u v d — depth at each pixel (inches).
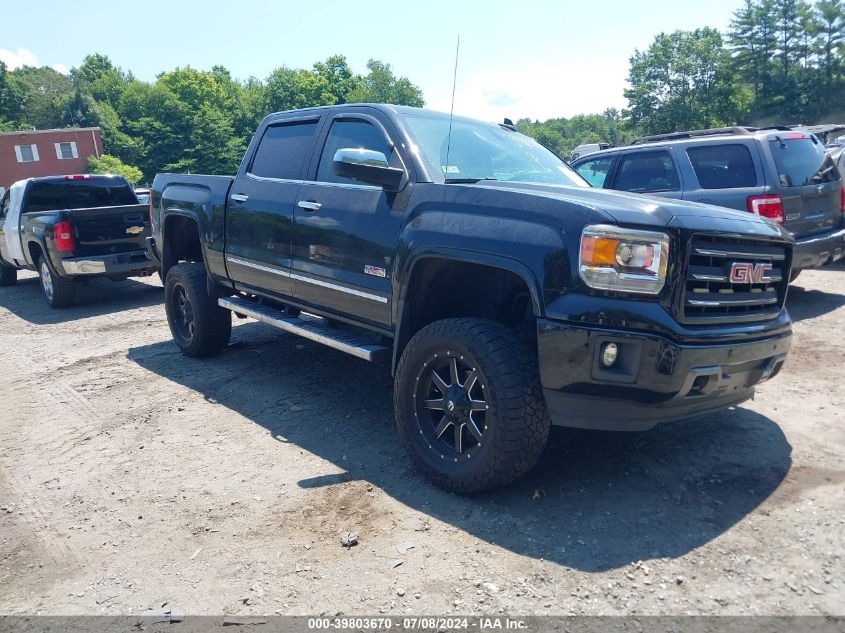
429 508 127.6
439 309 150.3
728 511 121.6
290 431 169.9
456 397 130.6
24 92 3914.9
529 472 139.9
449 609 97.8
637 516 121.0
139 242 368.2
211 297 227.9
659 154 293.4
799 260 261.6
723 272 124.1
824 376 192.9
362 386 203.9
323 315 178.7
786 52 2719.0
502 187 136.3
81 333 299.1
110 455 159.6
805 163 271.0
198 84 3764.8
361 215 158.4
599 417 118.1
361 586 104.3
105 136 3203.7
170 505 133.3
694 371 114.8
